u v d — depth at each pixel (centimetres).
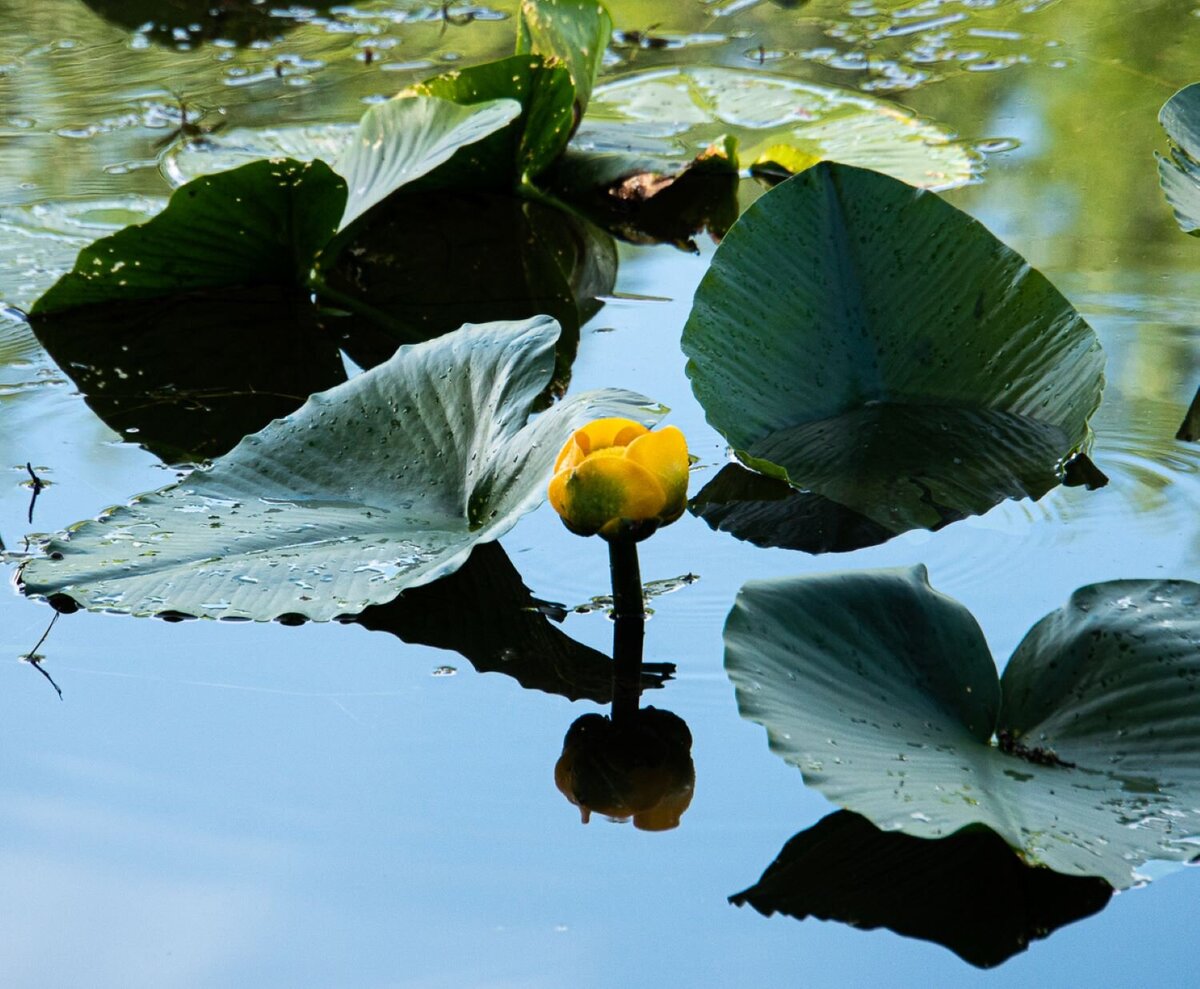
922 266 239
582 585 229
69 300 257
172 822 217
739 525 232
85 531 229
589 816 217
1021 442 237
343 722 221
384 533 228
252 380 248
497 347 234
